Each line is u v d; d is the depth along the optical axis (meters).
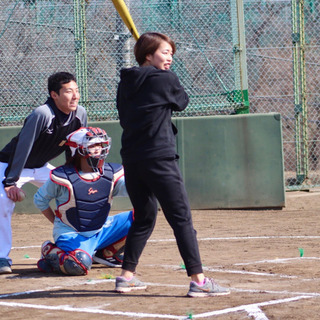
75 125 16.62
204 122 32.84
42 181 17.47
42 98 35.09
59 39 34.78
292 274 15.31
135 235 13.18
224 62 34.25
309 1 38.50
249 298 12.25
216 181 32.97
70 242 15.70
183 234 12.41
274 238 23.62
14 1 34.97
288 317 10.53
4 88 35.22
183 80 34.53
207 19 34.25
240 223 28.77
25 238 25.73
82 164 15.70
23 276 15.74
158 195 12.43
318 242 22.23
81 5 34.50
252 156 32.81
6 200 16.20
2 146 33.66
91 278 15.23
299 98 37.06
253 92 42.66
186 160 33.00
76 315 11.12
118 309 11.54
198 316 10.72
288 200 34.03
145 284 13.99
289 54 41.75
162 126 12.38
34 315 11.21
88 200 15.66
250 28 40.28
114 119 34.75
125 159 12.67
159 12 34.47
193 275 12.50
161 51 12.83
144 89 12.38
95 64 34.69
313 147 43.09
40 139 16.36
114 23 34.62
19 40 35.06
